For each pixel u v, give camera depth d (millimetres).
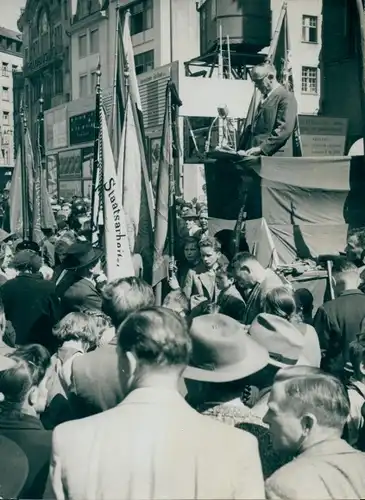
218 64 16875
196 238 8375
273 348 3260
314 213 8578
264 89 9320
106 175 6617
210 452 2137
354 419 3457
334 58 12781
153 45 22594
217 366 2785
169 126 7793
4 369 3053
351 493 2230
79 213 13398
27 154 11164
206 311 5359
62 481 2150
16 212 11281
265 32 16500
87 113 21594
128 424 2160
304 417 2367
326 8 12602
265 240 8055
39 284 5949
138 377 2230
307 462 2301
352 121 12648
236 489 2104
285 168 8492
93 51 22891
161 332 2203
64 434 2191
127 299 3539
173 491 2082
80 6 23062
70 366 3764
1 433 2865
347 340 4848
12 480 2617
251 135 9477
